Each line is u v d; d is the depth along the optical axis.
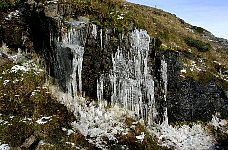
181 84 26.30
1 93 21.84
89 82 23.91
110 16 24.47
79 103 22.84
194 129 25.83
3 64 23.64
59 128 20.66
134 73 24.28
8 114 21.08
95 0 25.53
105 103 23.62
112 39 23.89
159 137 23.59
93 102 23.44
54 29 23.61
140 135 22.09
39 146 19.06
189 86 26.61
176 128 25.28
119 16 24.84
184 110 26.20
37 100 21.58
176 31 31.56
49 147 19.12
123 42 24.03
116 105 23.73
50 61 24.14
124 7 26.50
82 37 23.69
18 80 22.34
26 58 24.38
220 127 26.89
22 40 24.95
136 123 22.83
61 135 20.34
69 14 24.17
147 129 23.53
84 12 24.39
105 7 25.12
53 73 23.97
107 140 21.11
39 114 21.12
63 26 23.58
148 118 24.48
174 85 26.11
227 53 34.44
